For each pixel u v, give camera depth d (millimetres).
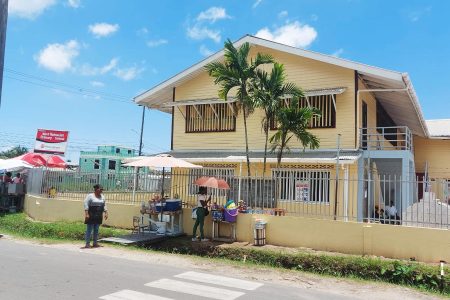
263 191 13117
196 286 7242
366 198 15555
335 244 11211
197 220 12656
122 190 15219
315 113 14062
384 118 20375
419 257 10219
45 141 26328
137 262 9359
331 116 15555
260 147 16719
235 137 17359
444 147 24062
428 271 9047
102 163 43156
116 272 7992
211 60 17641
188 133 18453
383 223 11406
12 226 16031
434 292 8352
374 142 16734
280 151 14000
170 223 13508
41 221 16328
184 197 14391
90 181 15945
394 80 14398
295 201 13445
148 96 19047
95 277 7438
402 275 9211
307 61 16234
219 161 15859
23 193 19984
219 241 12555
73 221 15977
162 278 7719
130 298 6168
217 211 12602
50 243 12031
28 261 8719
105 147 43906
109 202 15195
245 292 7031
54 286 6660
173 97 18984
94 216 11391
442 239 10016
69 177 16562
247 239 12414
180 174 14016
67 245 11703
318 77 15953
